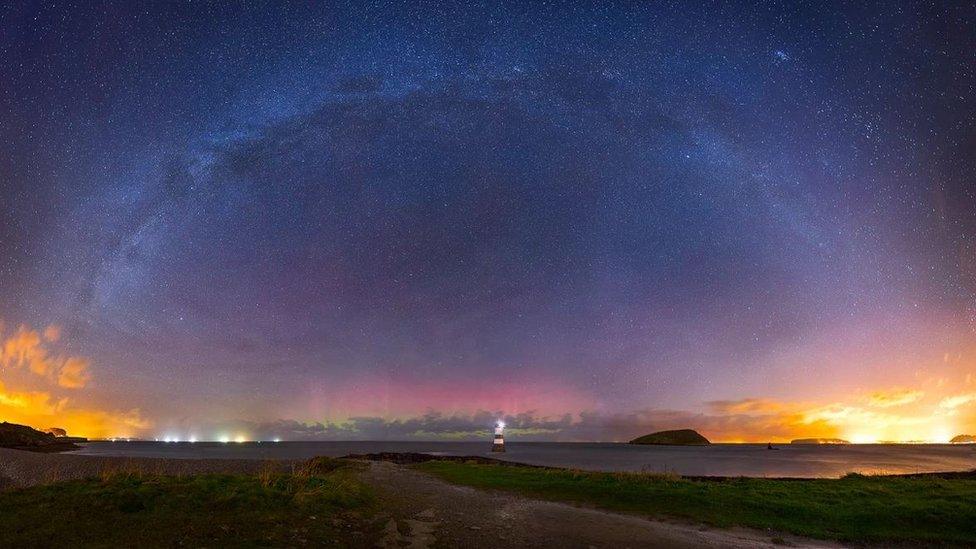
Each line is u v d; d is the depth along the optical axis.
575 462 62.09
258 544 12.15
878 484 23.91
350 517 15.61
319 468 37.00
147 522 12.96
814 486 23.05
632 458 75.31
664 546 13.98
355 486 20.70
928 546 15.19
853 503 19.42
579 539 14.52
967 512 17.84
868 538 15.73
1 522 12.35
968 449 152.25
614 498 20.86
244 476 19.47
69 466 39.31
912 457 87.38
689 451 118.69
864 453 109.50
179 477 18.22
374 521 15.55
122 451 90.00
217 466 40.03
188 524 13.01
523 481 26.08
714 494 20.81
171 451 99.56
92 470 36.84
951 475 31.36
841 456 91.31
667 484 23.22
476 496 21.69
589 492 22.16
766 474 45.88
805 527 16.73
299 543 12.59
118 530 12.27
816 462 67.81
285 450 119.44
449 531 15.05
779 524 17.00
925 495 20.97
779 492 21.36
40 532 11.78
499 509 18.70
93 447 100.50
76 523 12.53
